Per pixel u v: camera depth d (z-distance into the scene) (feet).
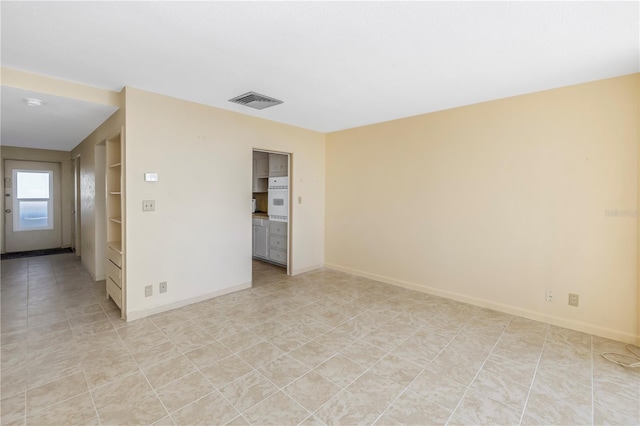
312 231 16.63
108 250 11.86
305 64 8.00
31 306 11.28
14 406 6.07
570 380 7.07
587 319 9.43
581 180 9.39
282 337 9.11
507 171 10.77
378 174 14.65
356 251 15.80
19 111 10.57
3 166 19.84
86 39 6.73
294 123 14.64
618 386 6.84
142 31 6.40
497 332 9.46
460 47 7.04
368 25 6.13
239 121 12.75
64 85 9.08
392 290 13.50
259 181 19.65
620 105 8.72
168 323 9.95
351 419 5.85
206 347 8.47
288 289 13.56
